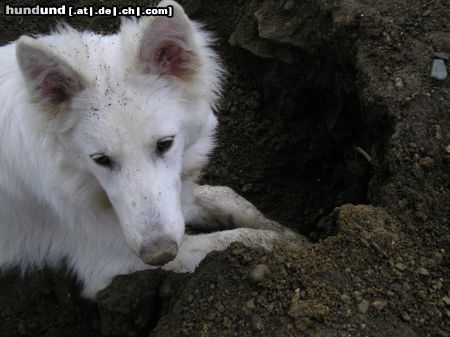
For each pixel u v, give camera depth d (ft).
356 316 2.41
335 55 3.36
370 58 3.10
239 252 2.63
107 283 3.05
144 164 2.62
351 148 3.58
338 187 3.71
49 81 2.56
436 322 2.44
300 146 3.87
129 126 2.58
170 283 2.79
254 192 3.89
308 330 2.39
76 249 3.12
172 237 2.59
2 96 2.88
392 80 3.01
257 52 3.85
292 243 3.17
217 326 2.48
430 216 2.71
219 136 4.09
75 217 2.98
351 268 2.55
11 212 3.10
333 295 2.46
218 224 3.44
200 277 2.60
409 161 2.82
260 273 2.53
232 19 4.18
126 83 2.60
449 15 3.17
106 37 2.85
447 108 2.91
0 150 2.92
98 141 2.60
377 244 2.60
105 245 3.02
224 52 4.26
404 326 2.41
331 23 3.31
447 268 2.59
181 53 2.68
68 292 3.16
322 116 3.74
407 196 2.75
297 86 3.75
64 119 2.65
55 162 2.79
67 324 3.14
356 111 3.46
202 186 3.50
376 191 2.97
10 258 3.21
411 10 3.21
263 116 4.07
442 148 2.84
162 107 2.64
